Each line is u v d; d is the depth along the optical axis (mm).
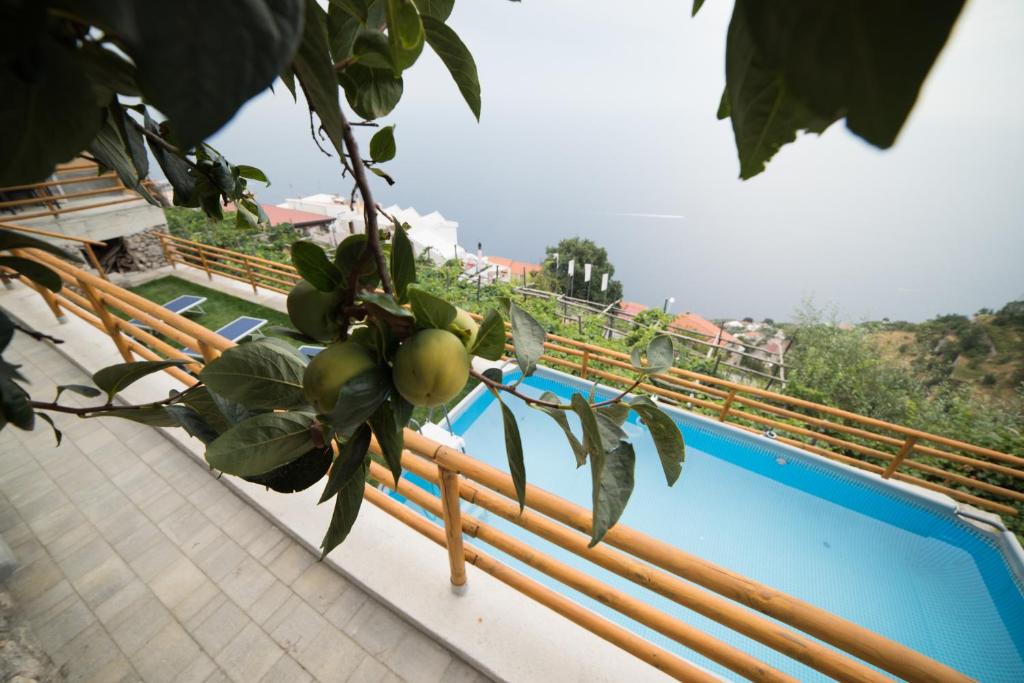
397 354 529
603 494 675
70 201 10211
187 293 11195
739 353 8867
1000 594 4445
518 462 662
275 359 650
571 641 2121
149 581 2465
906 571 4758
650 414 790
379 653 2166
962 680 1072
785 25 164
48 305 4996
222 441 643
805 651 1243
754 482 5852
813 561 4895
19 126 299
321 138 567
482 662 2049
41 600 2385
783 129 196
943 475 5172
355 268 556
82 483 3039
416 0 726
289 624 2273
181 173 1035
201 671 2121
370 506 2701
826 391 8102
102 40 325
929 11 124
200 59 182
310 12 335
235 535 2701
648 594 4219
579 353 7098
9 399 743
